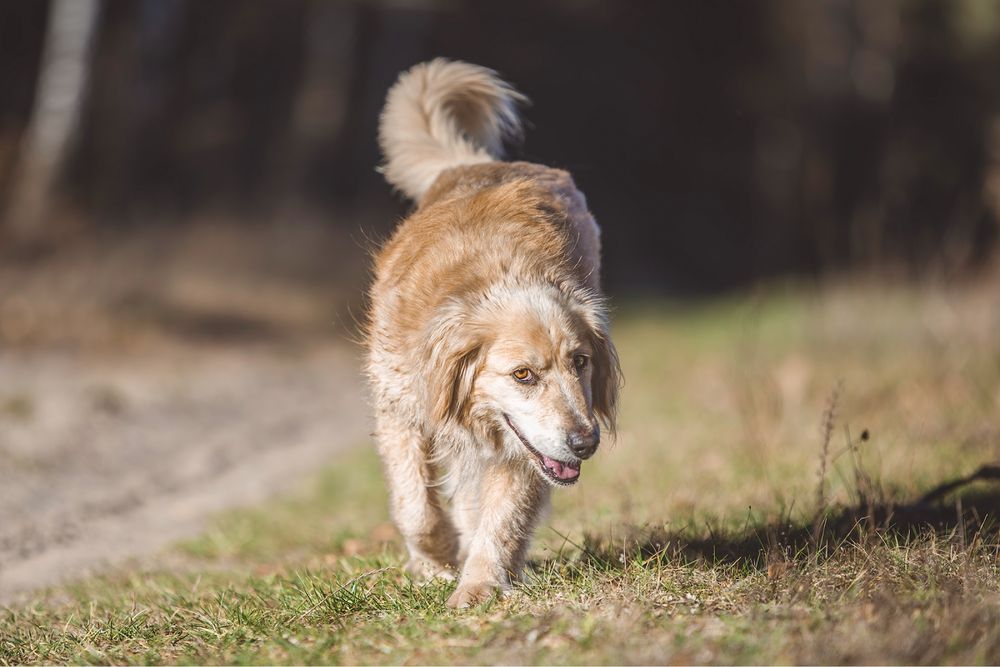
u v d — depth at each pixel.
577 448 5.82
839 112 44.75
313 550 8.62
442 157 8.66
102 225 25.30
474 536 6.52
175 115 34.62
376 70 39.03
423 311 6.34
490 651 5.11
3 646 6.10
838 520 7.15
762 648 4.90
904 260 18.20
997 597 5.54
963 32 40.69
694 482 9.52
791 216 44.78
